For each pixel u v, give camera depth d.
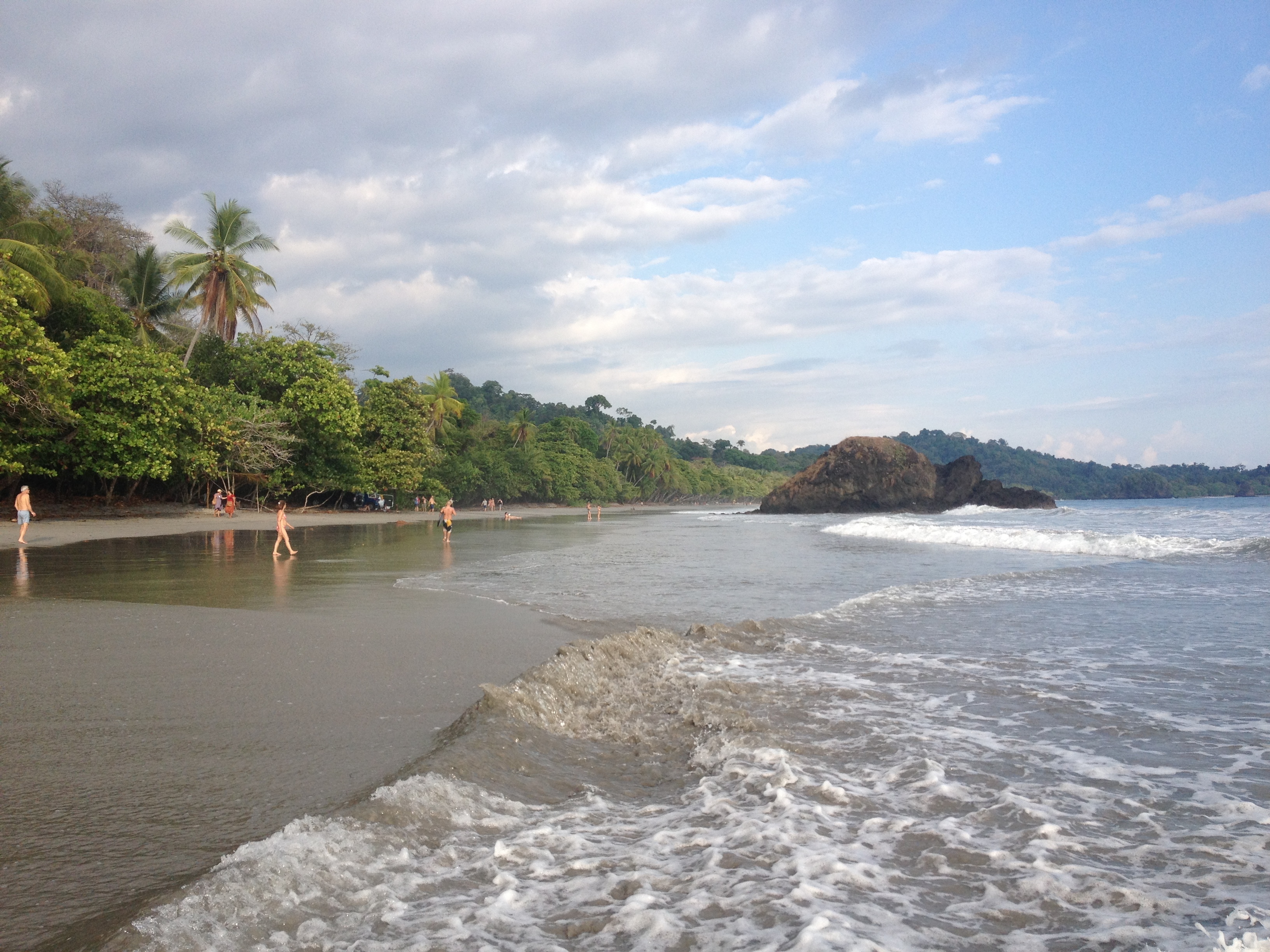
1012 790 4.20
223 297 41.22
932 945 2.52
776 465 198.38
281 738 4.74
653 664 7.62
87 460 32.19
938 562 19.20
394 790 3.74
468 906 2.81
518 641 8.08
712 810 3.90
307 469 47.59
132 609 9.59
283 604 10.55
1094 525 34.19
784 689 6.62
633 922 2.65
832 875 3.09
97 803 3.69
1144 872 3.16
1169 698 6.35
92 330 35.28
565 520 57.16
